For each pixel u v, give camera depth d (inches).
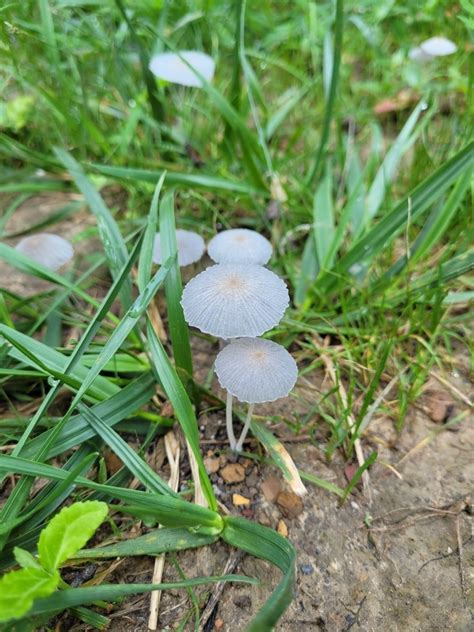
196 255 5.4
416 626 3.7
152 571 4.0
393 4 9.3
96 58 8.1
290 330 5.7
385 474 4.6
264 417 5.0
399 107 8.5
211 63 6.6
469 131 7.2
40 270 5.3
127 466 4.1
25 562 3.0
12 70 7.1
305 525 4.2
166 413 4.9
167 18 8.7
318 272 6.2
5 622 3.1
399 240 6.6
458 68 8.4
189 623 3.7
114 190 7.6
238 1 6.4
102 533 4.2
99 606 3.8
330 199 6.6
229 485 4.5
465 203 6.5
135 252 4.6
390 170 6.6
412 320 5.5
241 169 7.5
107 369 4.9
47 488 4.0
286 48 9.1
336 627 3.7
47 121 7.6
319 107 8.3
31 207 7.4
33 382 5.1
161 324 5.8
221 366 3.9
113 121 8.2
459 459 4.7
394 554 4.1
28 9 7.3
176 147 7.7
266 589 3.9
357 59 9.6
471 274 6.1
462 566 4.0
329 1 9.6
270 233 6.9
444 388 5.2
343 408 4.9
